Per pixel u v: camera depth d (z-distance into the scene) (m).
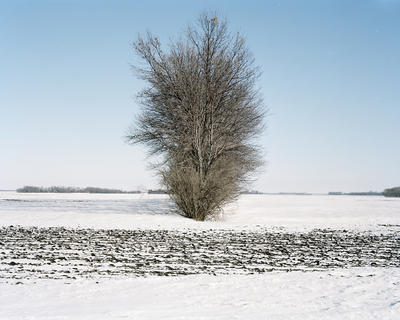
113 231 24.95
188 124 34.34
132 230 25.56
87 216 32.00
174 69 36.31
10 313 8.47
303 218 37.00
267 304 9.50
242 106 37.09
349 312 8.83
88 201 60.69
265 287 11.20
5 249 17.42
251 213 40.91
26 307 9.02
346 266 14.86
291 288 11.12
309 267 14.58
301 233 26.23
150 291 10.69
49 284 11.31
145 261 15.07
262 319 8.29
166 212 37.91
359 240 23.02
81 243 19.53
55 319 8.07
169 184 32.09
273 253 17.69
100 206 47.06
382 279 12.30
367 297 10.22
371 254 17.88
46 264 14.22
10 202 57.66
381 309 9.08
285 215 40.59
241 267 14.26
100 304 9.39
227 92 36.16
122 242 20.03
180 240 21.19
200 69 35.62
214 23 35.53
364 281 12.01
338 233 26.62
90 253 16.66
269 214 41.00
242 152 37.91
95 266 14.00
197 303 9.55
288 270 13.93
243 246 19.59
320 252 18.23
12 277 12.08
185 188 31.88
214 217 32.78
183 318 8.27
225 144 35.41
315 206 55.12
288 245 20.38
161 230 25.77
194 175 31.84
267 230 27.53
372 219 36.81
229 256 16.56
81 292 10.51
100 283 11.51
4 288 10.77
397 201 76.19
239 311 8.88
